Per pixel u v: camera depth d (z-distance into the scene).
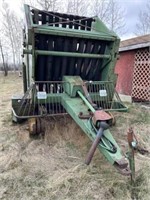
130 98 8.42
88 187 2.67
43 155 3.49
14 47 28.78
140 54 7.89
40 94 3.62
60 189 2.64
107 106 4.37
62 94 4.01
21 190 2.62
